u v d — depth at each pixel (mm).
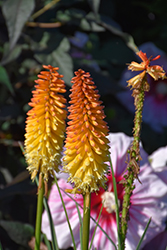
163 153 1211
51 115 667
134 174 646
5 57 1398
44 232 993
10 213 1385
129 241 992
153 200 1013
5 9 1188
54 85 659
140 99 629
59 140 677
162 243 1086
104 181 666
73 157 663
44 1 1529
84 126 659
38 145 677
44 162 669
